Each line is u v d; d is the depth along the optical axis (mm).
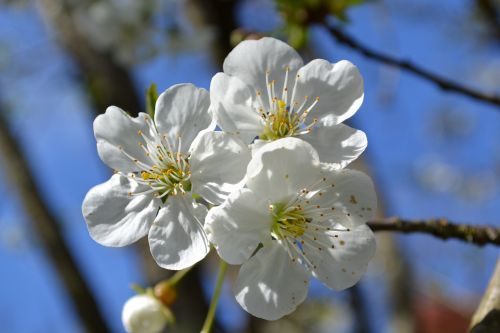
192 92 207
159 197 208
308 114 207
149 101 214
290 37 277
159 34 362
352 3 276
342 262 203
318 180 201
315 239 204
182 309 321
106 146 211
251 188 198
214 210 195
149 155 210
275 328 397
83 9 376
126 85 371
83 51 378
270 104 207
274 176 199
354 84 207
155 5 365
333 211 202
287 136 206
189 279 327
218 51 343
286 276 202
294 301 201
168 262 203
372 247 203
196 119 207
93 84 372
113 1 367
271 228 202
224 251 195
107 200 210
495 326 187
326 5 273
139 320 232
